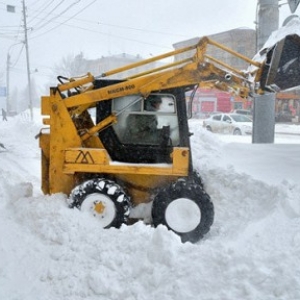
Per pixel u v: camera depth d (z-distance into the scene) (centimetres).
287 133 2369
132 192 568
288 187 568
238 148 994
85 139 571
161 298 328
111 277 365
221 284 332
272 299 308
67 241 433
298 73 531
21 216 492
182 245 393
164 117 571
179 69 542
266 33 1165
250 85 542
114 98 567
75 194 516
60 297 346
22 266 392
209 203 516
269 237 433
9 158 1119
